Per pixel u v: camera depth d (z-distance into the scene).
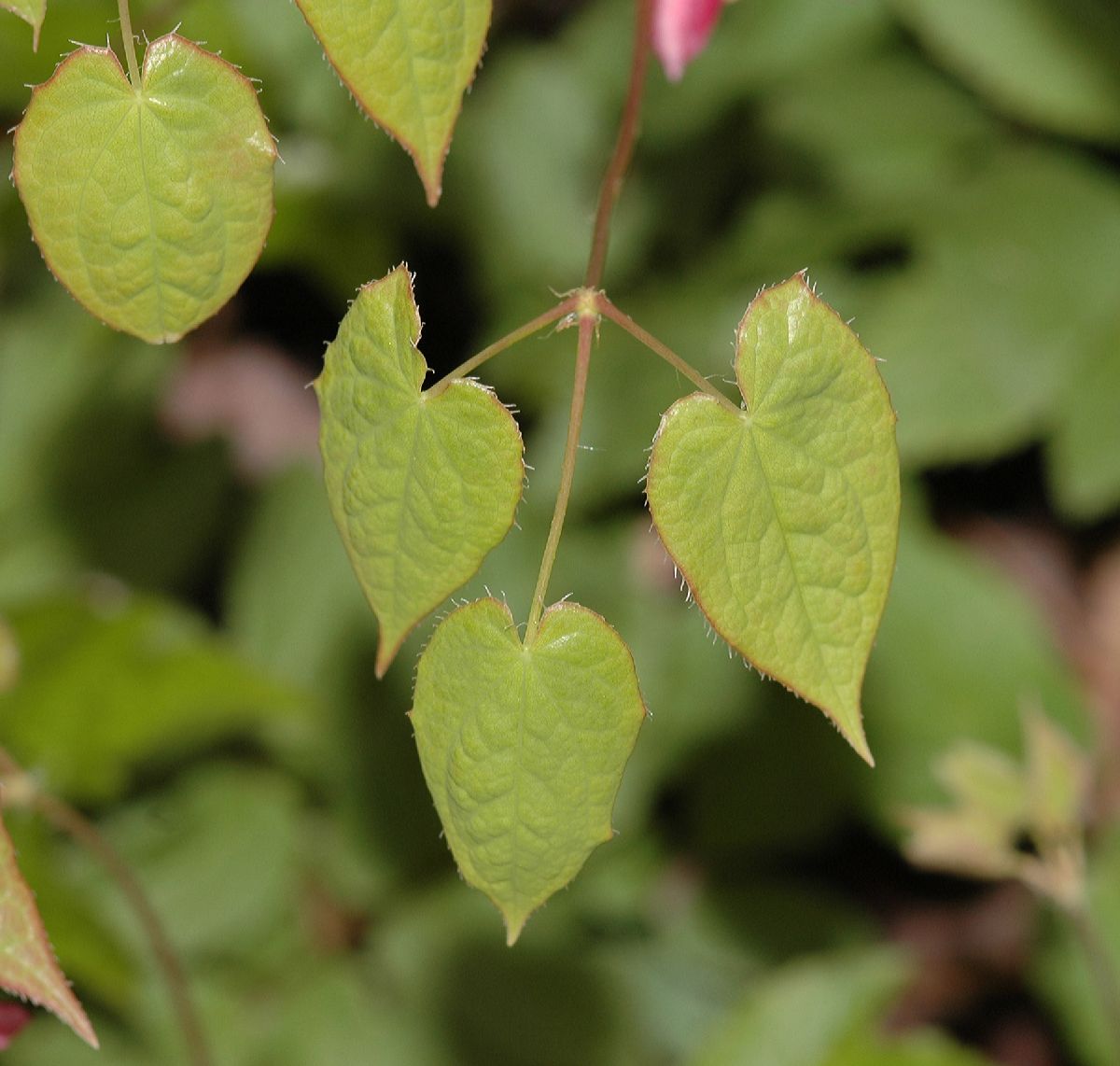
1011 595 1.15
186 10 1.05
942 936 1.25
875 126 1.24
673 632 1.18
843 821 1.18
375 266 1.28
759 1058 0.96
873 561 0.58
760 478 0.58
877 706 1.15
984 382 1.12
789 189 1.25
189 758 1.17
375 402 0.58
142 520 1.24
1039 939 1.09
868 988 0.98
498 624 0.58
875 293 1.17
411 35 0.57
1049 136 1.23
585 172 1.30
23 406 1.25
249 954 1.12
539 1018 1.11
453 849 0.59
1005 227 1.16
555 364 1.22
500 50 1.34
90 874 1.10
